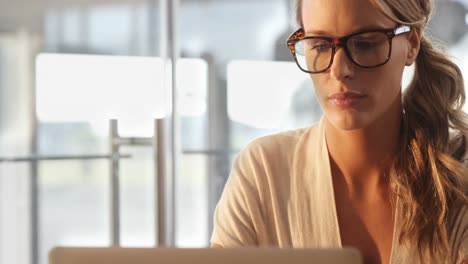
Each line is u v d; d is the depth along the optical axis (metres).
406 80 1.26
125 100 3.58
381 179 1.22
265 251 0.97
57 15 3.49
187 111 3.62
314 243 1.26
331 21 1.08
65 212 3.56
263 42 3.56
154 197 3.61
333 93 1.09
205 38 3.60
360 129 1.19
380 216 1.22
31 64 3.48
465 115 1.28
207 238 3.64
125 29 3.56
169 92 3.60
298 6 1.19
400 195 1.19
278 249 0.97
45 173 3.53
